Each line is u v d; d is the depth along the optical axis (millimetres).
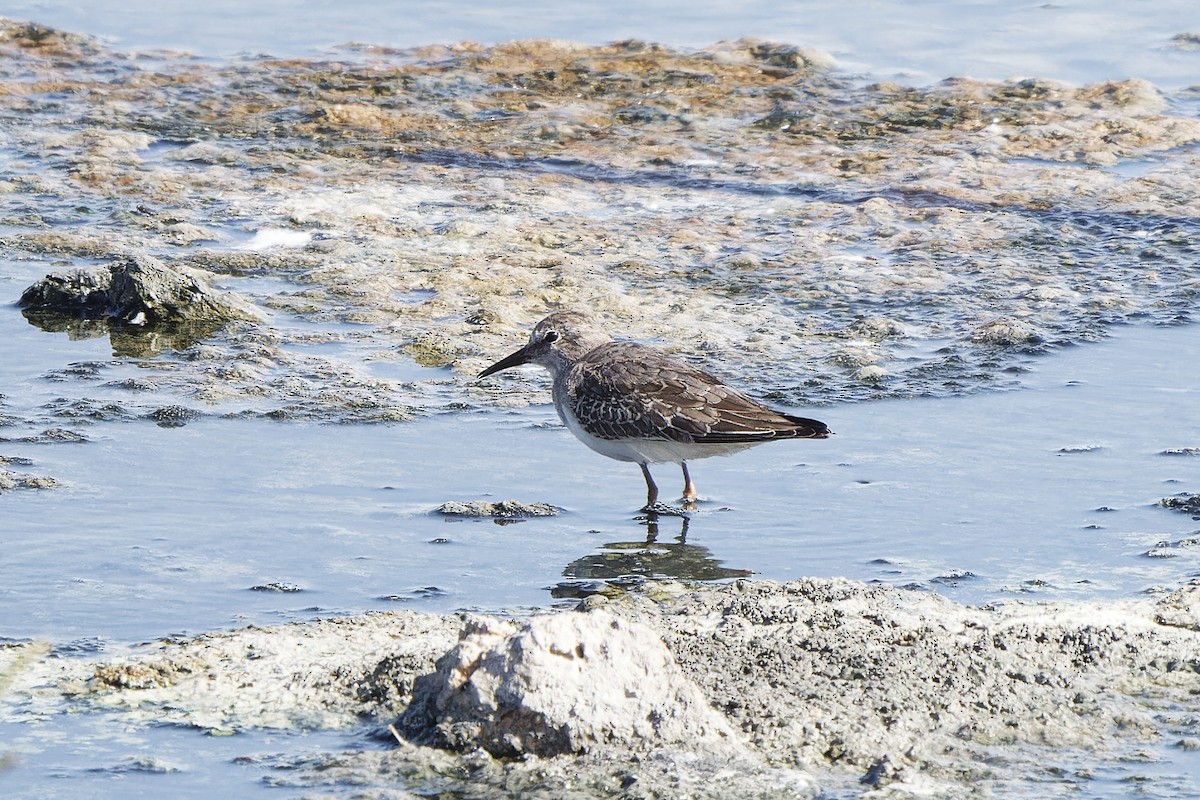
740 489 11969
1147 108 23125
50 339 15070
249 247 17844
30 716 8086
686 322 15805
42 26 26797
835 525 11180
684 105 23438
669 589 10031
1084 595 9812
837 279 17156
